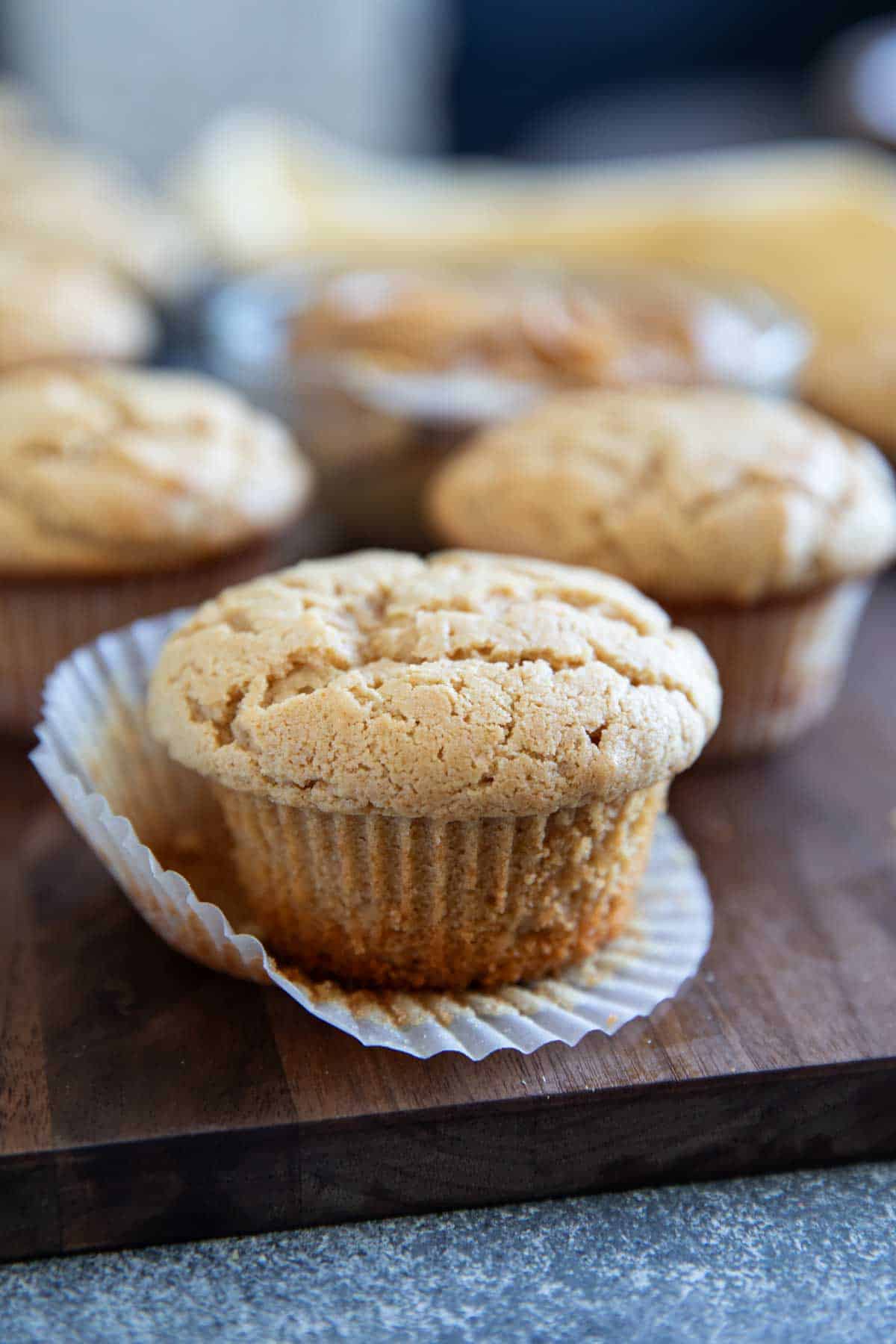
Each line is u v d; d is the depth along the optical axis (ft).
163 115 3.17
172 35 3.08
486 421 1.53
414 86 3.49
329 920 1.18
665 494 1.36
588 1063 1.14
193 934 1.17
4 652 1.39
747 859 1.31
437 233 2.09
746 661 1.37
